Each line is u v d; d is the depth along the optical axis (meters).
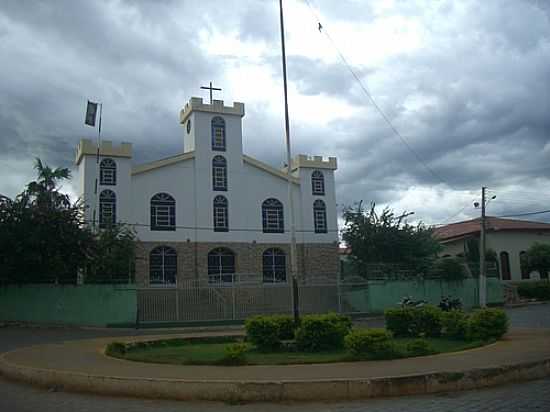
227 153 44.78
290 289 35.47
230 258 43.81
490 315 15.73
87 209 38.53
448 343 15.55
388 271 39.97
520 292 47.22
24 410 8.49
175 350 15.38
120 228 35.19
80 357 13.13
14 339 21.61
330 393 9.10
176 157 42.72
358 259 43.94
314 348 14.27
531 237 54.97
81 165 41.16
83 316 29.09
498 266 50.88
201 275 42.16
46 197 29.12
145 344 16.91
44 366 11.39
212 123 44.84
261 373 10.20
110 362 12.15
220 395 9.08
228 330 27.64
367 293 37.44
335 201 48.59
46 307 28.98
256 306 34.03
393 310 18.00
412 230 43.66
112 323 29.20
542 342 14.62
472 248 50.09
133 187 41.22
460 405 8.45
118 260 31.72
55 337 22.62
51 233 28.30
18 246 27.05
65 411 8.40
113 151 40.66
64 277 29.58
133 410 8.45
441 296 40.09
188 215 42.62
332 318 14.84
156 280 40.72
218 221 43.59
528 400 8.66
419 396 9.27
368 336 12.17
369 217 43.91
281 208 46.25
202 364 11.63
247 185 45.25
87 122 39.25
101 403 9.01
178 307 31.12
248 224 44.56
